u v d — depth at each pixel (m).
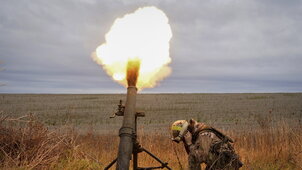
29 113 7.55
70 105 41.16
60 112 32.56
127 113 4.21
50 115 29.73
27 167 6.14
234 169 4.98
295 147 8.38
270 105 36.78
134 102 4.25
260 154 8.20
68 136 7.96
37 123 7.41
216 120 25.02
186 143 5.05
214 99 48.47
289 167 7.27
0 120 7.11
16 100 49.50
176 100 48.19
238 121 23.73
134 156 4.85
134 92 4.27
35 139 6.98
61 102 46.09
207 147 4.85
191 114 30.02
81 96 59.50
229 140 5.06
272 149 8.27
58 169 6.42
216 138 4.96
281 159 7.70
